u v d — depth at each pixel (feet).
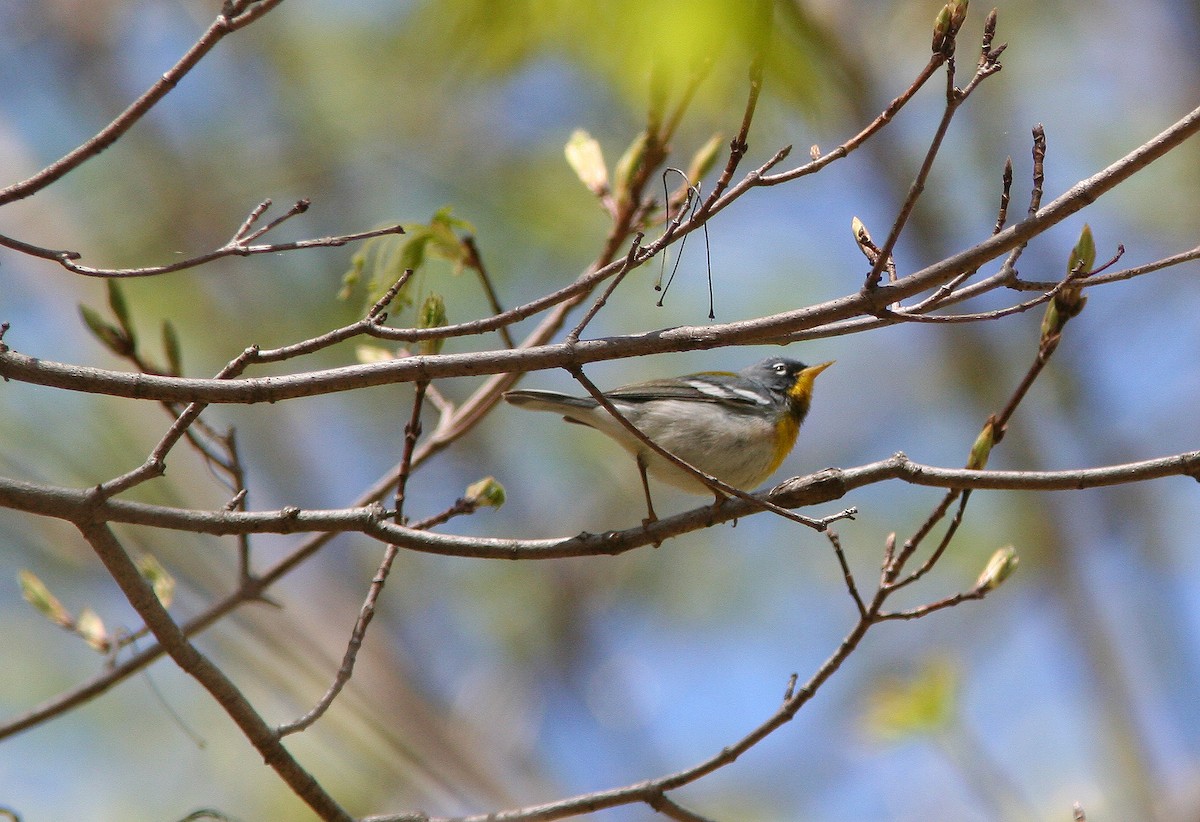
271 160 44.60
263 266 43.21
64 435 40.55
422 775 41.27
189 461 43.80
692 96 24.50
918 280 17.57
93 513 18.93
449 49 22.74
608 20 20.42
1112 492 50.49
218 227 43.65
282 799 37.83
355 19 43.96
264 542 44.68
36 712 24.49
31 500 18.70
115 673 24.86
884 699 31.37
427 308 20.67
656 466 29.19
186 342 41.42
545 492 49.98
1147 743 44.04
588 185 25.54
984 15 45.55
